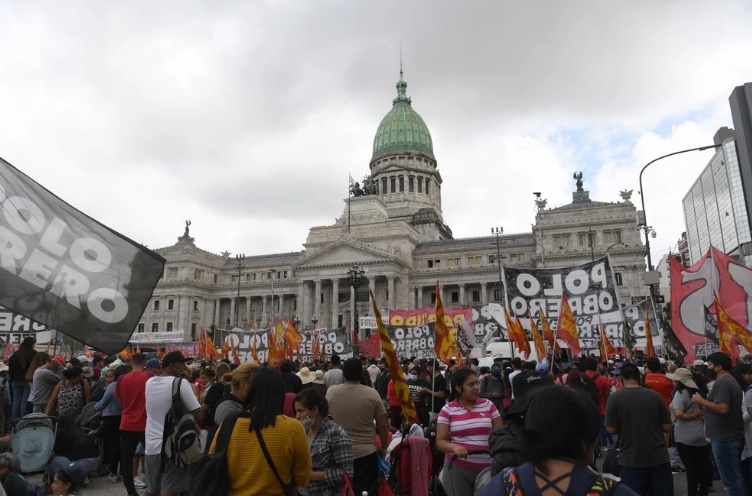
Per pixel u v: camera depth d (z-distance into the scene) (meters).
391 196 186.50
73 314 9.04
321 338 60.94
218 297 160.00
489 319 59.75
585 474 4.79
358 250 135.00
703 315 26.64
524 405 9.38
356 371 12.80
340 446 10.39
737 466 14.09
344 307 138.88
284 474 7.87
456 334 35.91
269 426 7.95
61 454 17.92
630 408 12.46
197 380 26.31
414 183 188.25
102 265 9.52
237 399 12.73
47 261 9.02
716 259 26.81
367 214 157.38
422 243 151.50
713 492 18.23
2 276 8.55
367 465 12.20
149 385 13.73
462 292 136.50
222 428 8.26
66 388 20.88
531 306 30.75
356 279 69.56
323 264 136.25
